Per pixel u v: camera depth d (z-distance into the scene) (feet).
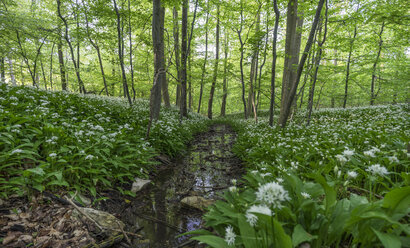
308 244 5.57
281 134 25.08
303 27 35.63
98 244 8.34
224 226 7.21
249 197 8.22
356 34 45.88
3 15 37.63
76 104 23.15
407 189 4.52
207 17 55.06
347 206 6.23
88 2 35.83
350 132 20.88
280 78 61.57
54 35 47.34
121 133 17.43
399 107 43.55
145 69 54.75
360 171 9.80
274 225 4.42
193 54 60.18
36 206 9.55
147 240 9.20
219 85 55.98
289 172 9.61
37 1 55.11
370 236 5.13
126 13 35.96
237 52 65.26
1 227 7.96
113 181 14.14
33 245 7.65
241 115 100.01
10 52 47.21
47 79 76.13
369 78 66.95
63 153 12.86
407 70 42.68
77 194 11.13
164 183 16.29
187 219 11.05
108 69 78.13
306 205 5.95
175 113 49.01
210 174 18.51
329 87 58.34
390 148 13.58
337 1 31.63
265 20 48.16
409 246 4.70
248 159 18.30
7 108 14.92
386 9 28.63
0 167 9.62
